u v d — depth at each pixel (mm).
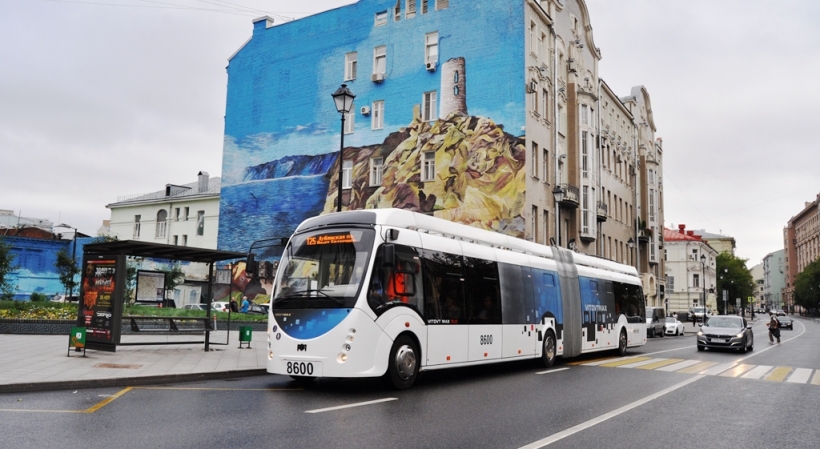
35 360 14234
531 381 13992
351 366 11289
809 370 17469
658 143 72438
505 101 35688
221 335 25609
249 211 45406
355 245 12156
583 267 21297
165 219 58781
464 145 36531
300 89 44406
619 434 8078
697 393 12266
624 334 23891
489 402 10609
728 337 25656
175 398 10445
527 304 16953
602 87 50844
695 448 7426
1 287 32656
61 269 44469
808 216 151625
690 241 102500
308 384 12844
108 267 16312
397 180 38719
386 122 39906
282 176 44250
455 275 14086
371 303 11672
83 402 9789
